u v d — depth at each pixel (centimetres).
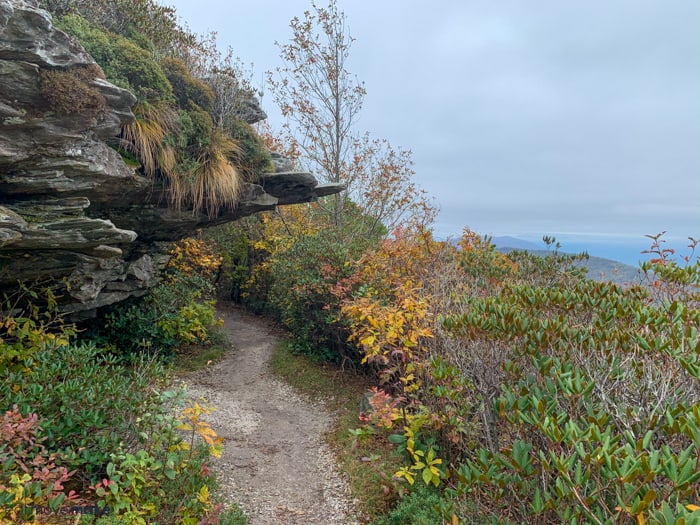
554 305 460
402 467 511
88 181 512
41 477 315
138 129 607
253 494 517
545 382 362
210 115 799
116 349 883
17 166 457
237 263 1697
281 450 637
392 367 645
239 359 1041
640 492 220
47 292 580
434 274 738
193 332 1074
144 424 415
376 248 1060
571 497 260
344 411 762
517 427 335
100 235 504
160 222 728
